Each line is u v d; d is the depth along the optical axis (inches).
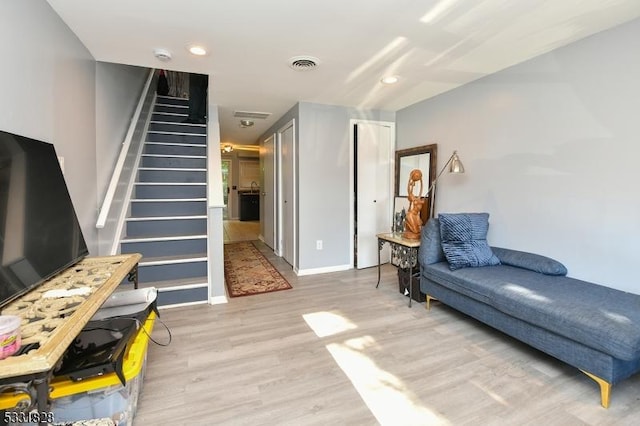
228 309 113.7
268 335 94.5
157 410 62.9
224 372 75.9
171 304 115.1
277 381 72.6
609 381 62.5
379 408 63.8
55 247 59.2
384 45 90.4
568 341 69.8
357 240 168.6
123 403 53.2
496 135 114.4
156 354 83.6
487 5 70.8
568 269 94.0
